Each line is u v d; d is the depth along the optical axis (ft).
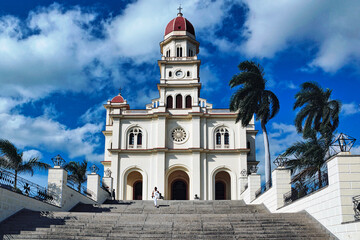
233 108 116.78
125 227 60.08
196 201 99.81
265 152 110.73
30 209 70.03
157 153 149.79
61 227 60.23
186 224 60.85
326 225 57.82
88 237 55.77
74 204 89.15
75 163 138.00
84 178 136.98
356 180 53.93
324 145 78.79
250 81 113.60
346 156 54.85
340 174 54.29
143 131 155.12
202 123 154.81
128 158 151.33
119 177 149.18
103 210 87.35
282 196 77.92
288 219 63.93
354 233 49.67
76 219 65.62
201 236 55.98
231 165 149.28
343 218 52.80
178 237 56.08
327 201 57.62
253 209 86.48
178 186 161.17
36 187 74.74
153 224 60.95
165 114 153.99
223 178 157.79
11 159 88.33
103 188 117.19
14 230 58.23
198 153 148.87
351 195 53.47
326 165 62.13
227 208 87.51
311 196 63.82
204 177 147.74
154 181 148.15
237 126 154.40
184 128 155.53
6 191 62.39
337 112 103.24
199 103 161.68
